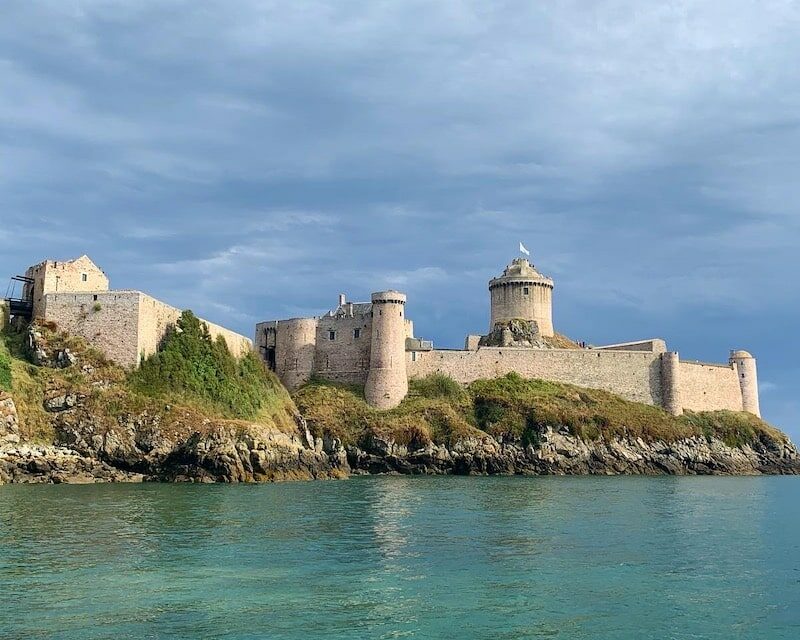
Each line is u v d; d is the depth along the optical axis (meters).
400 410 137.25
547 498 82.38
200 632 32.16
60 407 96.75
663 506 76.50
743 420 157.75
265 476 98.00
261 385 125.62
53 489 81.19
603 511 70.75
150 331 109.88
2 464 87.75
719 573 43.94
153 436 96.12
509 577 41.78
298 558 45.41
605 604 37.22
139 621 33.19
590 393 151.00
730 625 34.66
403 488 93.75
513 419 136.75
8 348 104.88
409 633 32.56
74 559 43.50
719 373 163.50
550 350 153.62
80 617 33.50
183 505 67.62
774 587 40.94
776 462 152.62
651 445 141.88
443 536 54.12
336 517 62.88
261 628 32.75
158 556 44.94
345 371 147.00
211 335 120.69
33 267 114.75
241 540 50.72
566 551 49.28
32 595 36.41
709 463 144.62
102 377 102.12
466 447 129.62
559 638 32.50
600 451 136.38
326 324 149.50
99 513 61.50
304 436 123.50
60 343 104.94
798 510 75.06
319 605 35.97
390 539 52.47
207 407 106.94
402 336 143.38
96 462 94.00
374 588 38.97
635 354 156.38
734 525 63.22
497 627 33.53
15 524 55.25
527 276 173.25
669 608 36.88
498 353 151.38
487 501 78.31
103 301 107.44
